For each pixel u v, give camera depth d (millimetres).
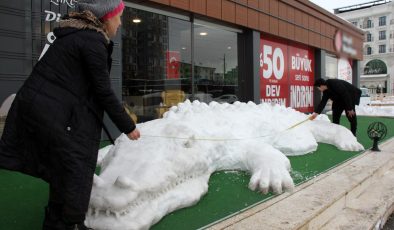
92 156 2191
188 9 8375
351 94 7215
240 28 10539
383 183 4727
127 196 2447
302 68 14125
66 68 2133
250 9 10469
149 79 7965
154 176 2773
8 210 3109
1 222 2838
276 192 3594
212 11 9078
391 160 5516
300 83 13953
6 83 5570
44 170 2139
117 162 3018
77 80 2160
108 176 2785
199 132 4031
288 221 2852
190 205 3160
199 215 2979
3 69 5535
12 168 2098
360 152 5953
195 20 9039
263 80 11617
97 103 2279
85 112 2178
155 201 2785
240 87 10836
